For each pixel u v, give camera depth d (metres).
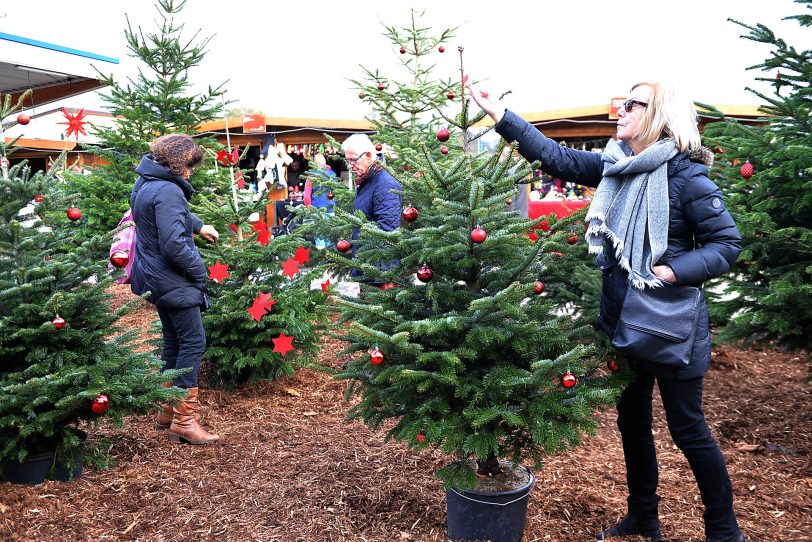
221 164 7.46
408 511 3.19
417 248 2.80
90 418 3.39
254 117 11.03
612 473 3.68
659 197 2.50
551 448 2.47
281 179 10.96
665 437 4.29
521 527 2.87
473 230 2.49
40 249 3.45
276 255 5.08
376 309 2.59
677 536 2.98
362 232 2.91
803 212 3.78
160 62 6.86
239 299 4.81
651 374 2.76
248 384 5.12
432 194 2.73
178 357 4.01
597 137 10.52
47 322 3.13
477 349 2.70
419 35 6.81
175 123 7.04
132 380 3.38
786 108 3.62
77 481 3.38
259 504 3.25
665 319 2.49
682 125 2.51
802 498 3.37
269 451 3.93
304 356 4.97
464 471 2.70
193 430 4.00
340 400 4.91
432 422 2.63
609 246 2.72
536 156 2.85
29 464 3.28
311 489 3.40
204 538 2.94
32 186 3.25
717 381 5.51
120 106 6.93
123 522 3.06
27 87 9.85
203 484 3.46
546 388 2.70
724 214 2.48
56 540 2.82
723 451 4.06
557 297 5.40
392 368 2.69
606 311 2.81
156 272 3.84
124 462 3.69
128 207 6.55
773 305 3.80
